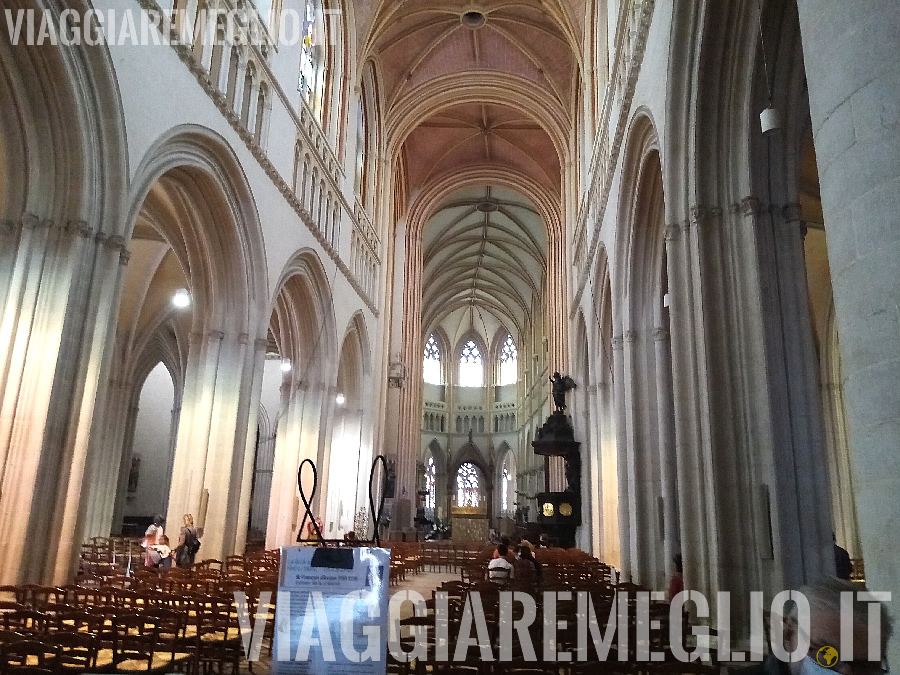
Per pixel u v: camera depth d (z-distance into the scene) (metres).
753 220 8.94
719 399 8.77
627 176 14.46
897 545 3.56
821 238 17.33
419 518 38.84
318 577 3.82
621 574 15.44
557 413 27.61
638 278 14.84
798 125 9.13
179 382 29.34
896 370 3.70
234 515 14.55
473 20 26.73
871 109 4.00
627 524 15.45
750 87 9.02
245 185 14.48
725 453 8.65
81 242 9.57
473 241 46.56
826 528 7.97
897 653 3.06
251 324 15.33
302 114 18.81
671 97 9.98
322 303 20.61
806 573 7.79
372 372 27.23
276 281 16.56
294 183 18.05
